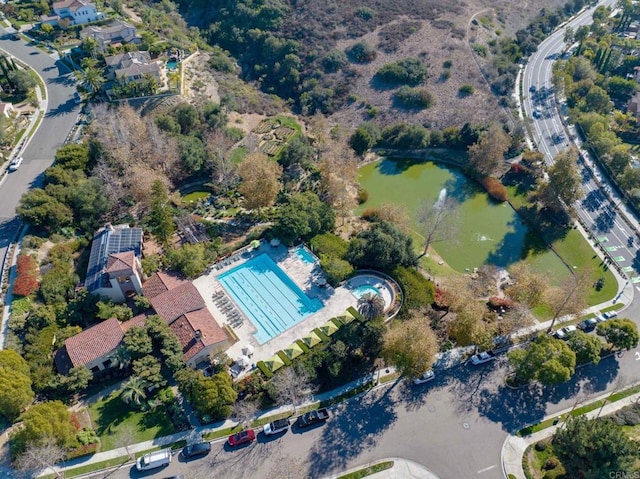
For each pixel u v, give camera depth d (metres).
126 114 111.44
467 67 156.38
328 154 111.12
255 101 147.12
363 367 76.62
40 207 90.19
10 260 86.06
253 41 177.38
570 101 154.25
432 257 100.50
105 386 71.50
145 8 172.88
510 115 142.12
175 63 142.62
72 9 152.38
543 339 74.69
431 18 176.38
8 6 163.00
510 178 123.19
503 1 199.12
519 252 103.44
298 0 184.75
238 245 95.06
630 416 70.31
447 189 121.38
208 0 193.88
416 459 65.44
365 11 177.75
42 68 139.00
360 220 108.31
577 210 113.31
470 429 69.06
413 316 82.06
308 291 86.19
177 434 66.75
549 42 191.00
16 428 64.88
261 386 71.00
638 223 109.50
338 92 156.00
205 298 84.88
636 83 162.38
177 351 72.06
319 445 66.62
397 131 135.38
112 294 81.94
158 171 107.75
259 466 63.81
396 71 153.50
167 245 93.19
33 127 119.06
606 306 90.00
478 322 75.19
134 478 62.09
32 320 74.88
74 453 63.22
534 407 72.19
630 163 123.75
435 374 76.19
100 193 98.19
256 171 97.31
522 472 64.25
